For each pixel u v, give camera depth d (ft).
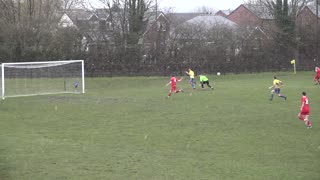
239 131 58.44
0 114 75.31
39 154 45.70
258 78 152.56
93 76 158.10
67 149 48.24
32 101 93.86
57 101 93.61
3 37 157.17
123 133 57.67
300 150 47.55
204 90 113.29
